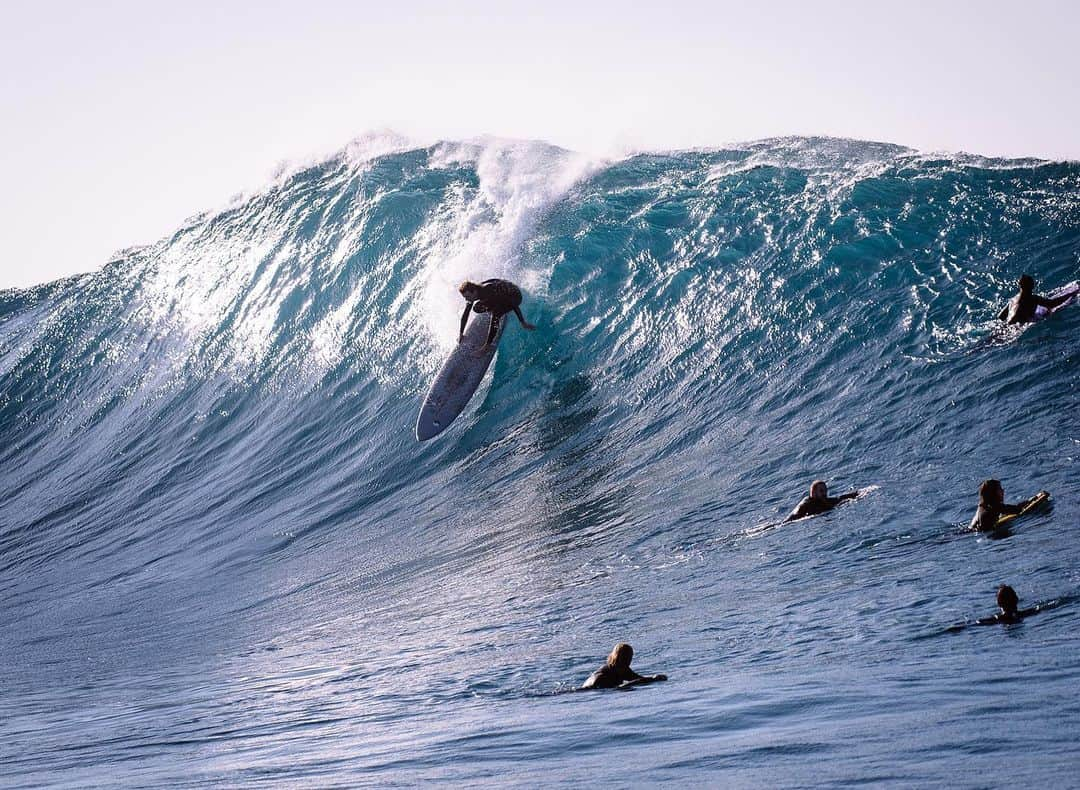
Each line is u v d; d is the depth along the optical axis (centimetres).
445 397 8694
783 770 1775
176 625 6128
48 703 4416
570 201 10175
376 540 7050
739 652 3316
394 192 11450
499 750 2312
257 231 12538
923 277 7369
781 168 9919
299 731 3039
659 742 2191
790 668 2956
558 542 5822
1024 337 6200
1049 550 3784
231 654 5044
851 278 7719
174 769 2578
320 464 8894
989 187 8406
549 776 1942
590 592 4753
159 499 9612
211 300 12300
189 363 11725
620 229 9569
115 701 4234
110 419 11794
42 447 12038
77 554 8881
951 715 2067
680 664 3291
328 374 10106
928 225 7994
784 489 5534
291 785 2148
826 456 5769
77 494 10456
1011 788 1509
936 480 5000
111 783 2442
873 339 6919
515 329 9012
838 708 2302
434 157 12056
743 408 6875
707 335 7919
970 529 4288
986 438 5319
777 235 8625
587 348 8531
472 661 3888
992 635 2945
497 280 8794
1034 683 2298
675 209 9606
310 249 11619
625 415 7519
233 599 6519
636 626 3991
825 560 4347
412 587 5753
